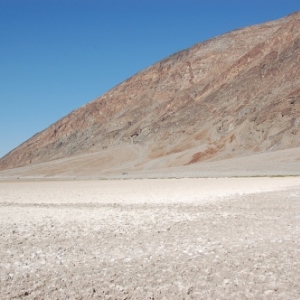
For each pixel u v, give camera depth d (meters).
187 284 9.65
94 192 43.75
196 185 49.41
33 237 15.37
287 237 14.16
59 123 182.88
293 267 10.68
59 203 30.28
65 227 17.59
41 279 10.19
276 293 9.06
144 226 17.33
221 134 118.62
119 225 17.75
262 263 11.09
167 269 10.77
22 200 34.72
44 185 71.81
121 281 9.94
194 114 136.25
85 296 9.12
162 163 116.50
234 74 139.62
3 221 20.02
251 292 9.12
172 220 18.88
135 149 139.50
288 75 119.00
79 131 173.38
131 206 26.06
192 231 15.88
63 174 134.12
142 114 161.25
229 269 10.64
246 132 109.19
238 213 20.95
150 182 63.91
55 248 13.41
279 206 23.59
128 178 91.62
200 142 122.25
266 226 16.61
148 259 11.77
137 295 9.10
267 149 101.19
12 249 13.39
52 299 9.00
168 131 137.00
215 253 12.21
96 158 141.25
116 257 12.09
